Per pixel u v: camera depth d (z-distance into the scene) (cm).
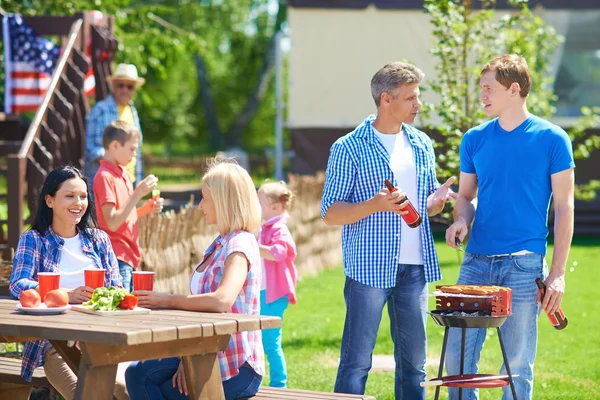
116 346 450
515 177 592
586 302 1258
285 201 783
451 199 627
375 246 604
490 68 596
